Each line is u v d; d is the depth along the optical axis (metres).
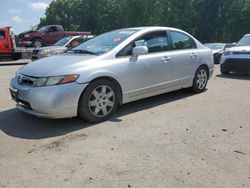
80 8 56.00
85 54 5.25
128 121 5.00
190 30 47.19
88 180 3.13
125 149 3.86
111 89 5.04
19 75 4.91
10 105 6.14
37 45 22.27
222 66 10.34
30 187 3.02
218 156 3.66
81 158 3.62
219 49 16.25
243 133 4.42
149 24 51.16
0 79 9.88
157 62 5.76
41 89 4.42
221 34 46.41
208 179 3.14
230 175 3.22
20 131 4.58
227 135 4.35
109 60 5.04
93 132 4.49
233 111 5.56
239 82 8.81
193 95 6.93
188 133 4.43
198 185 3.03
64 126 4.77
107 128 4.66
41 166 3.43
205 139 4.20
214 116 5.25
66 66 4.62
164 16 50.53
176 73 6.27
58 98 4.41
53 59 5.14
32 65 5.01
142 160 3.55
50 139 4.23
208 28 45.59
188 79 6.67
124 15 53.97
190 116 5.27
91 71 4.71
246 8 45.44
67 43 13.75
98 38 5.93
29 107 4.63
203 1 45.19
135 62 5.36
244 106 5.91
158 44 5.96
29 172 3.30
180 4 48.19
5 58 16.80
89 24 55.41
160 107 5.88
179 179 3.14
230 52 10.09
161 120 5.05
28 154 3.75
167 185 3.03
